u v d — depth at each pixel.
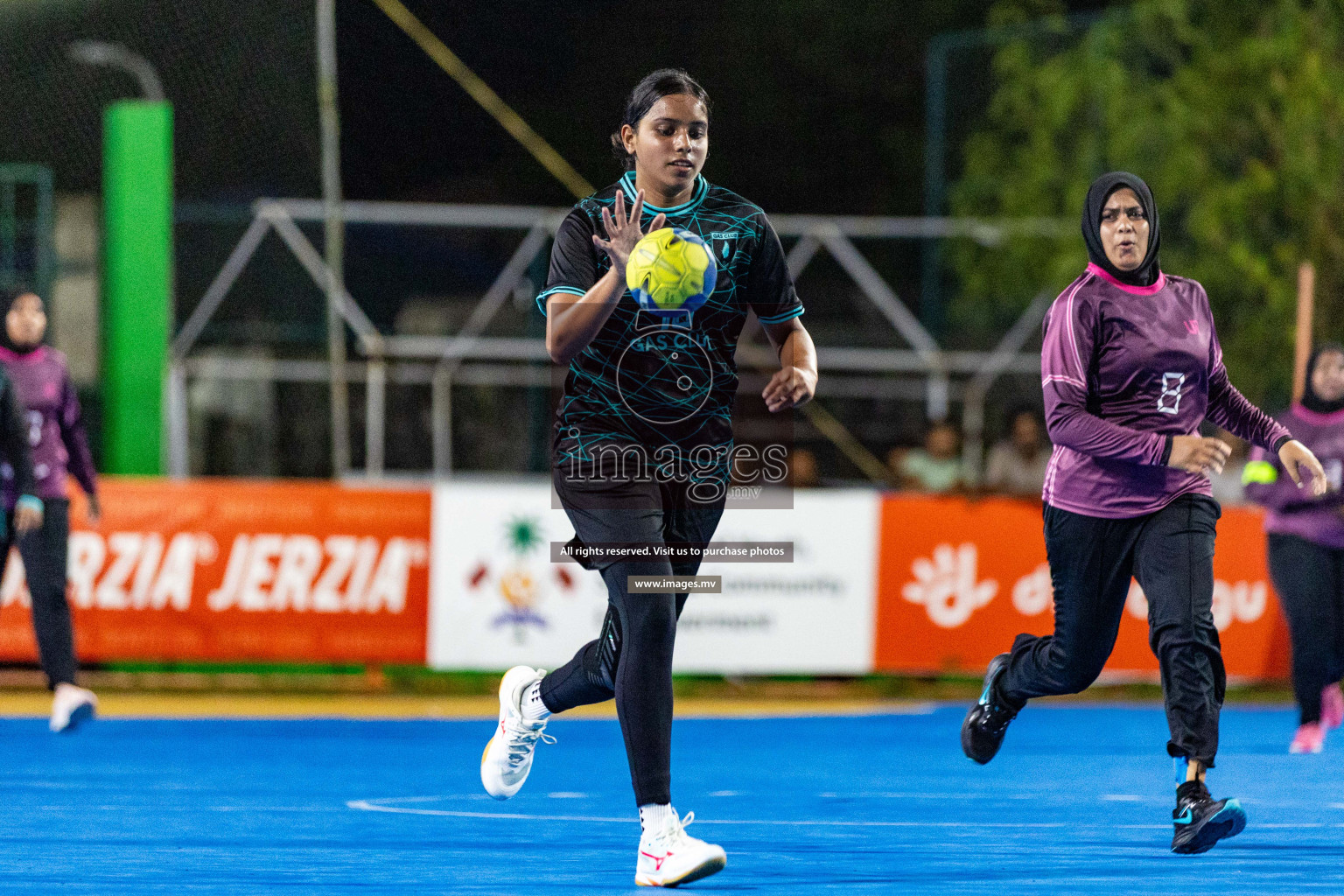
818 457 48.22
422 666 31.19
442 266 56.00
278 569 31.23
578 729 26.64
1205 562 13.77
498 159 71.31
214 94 48.66
